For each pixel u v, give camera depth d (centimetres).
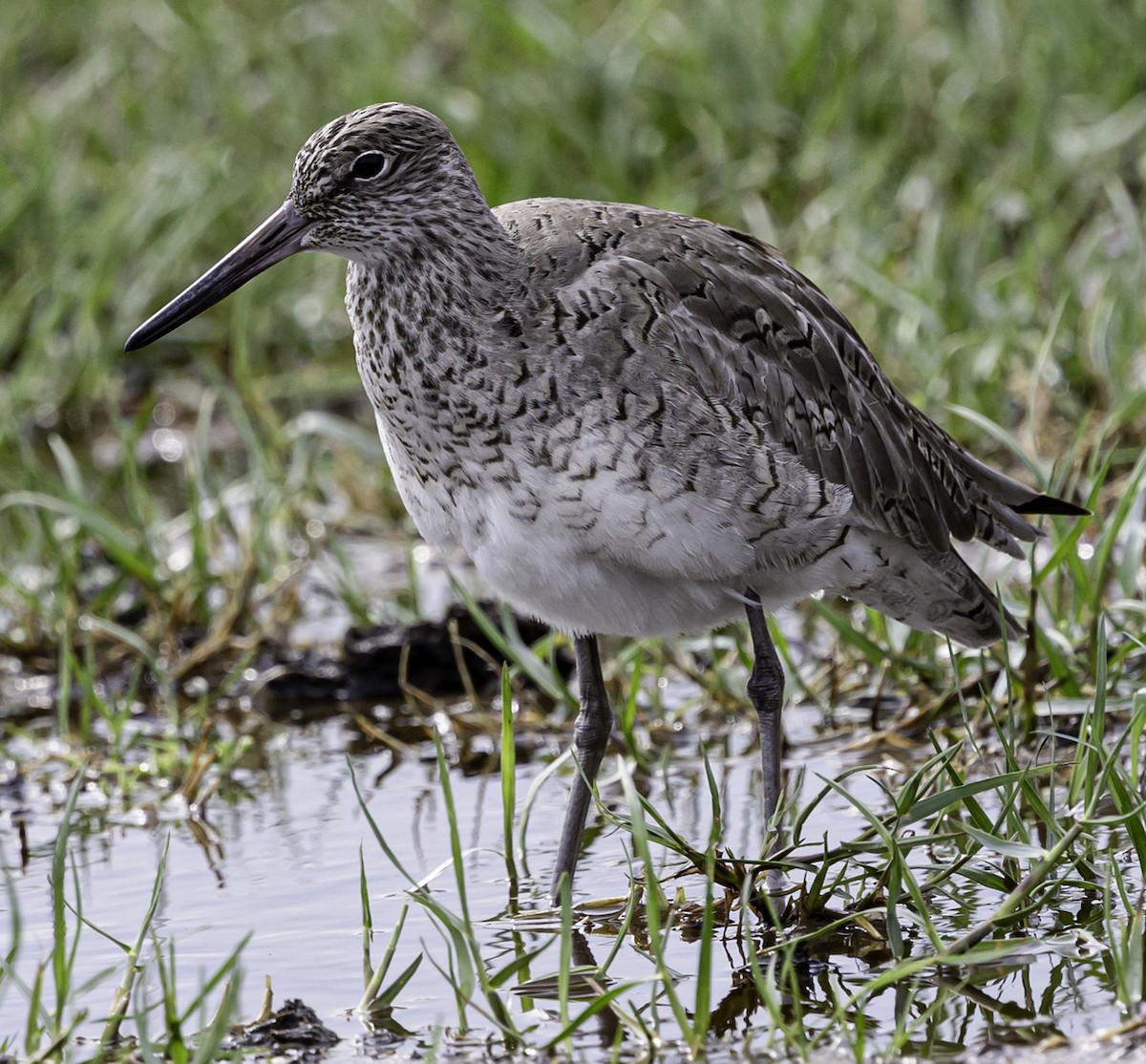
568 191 1755
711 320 937
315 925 918
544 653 1199
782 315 962
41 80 2092
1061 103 1734
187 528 1461
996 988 807
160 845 1033
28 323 1752
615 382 901
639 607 946
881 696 1159
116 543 1298
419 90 1847
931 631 1081
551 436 908
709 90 1811
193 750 1174
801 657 1247
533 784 984
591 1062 766
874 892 873
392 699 1255
